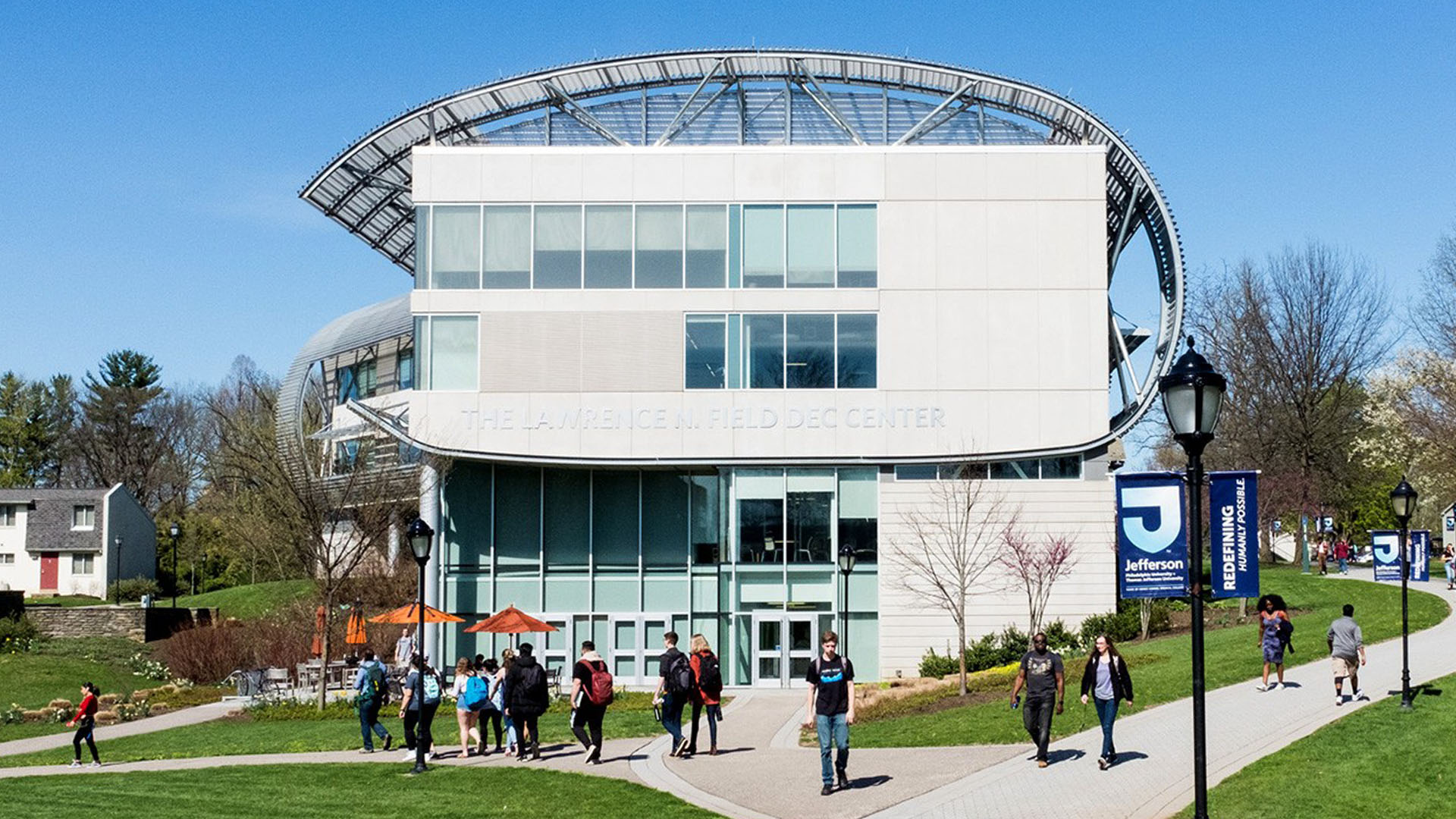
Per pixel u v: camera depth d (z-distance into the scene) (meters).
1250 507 17.83
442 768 23.92
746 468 44.72
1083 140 45.84
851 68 46.06
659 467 45.19
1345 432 69.31
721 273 44.81
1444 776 18.88
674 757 24.56
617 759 24.33
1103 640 21.02
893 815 18.39
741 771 22.72
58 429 112.12
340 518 44.78
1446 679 25.98
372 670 27.05
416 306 44.72
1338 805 17.66
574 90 46.88
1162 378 15.03
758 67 46.06
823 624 44.28
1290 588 50.56
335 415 56.44
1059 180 45.03
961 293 44.75
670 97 47.12
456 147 45.38
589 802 19.97
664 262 44.84
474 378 44.59
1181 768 20.42
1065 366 44.44
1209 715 24.92
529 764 23.92
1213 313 73.19
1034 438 44.19
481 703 25.62
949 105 46.66
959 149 45.16
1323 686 27.16
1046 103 45.69
